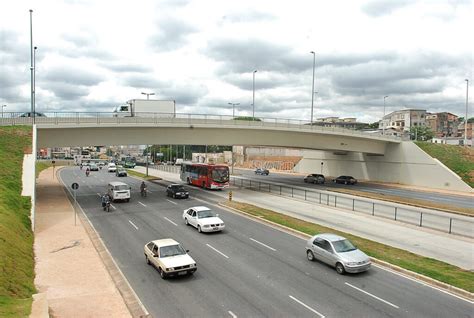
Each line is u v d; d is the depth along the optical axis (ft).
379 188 187.01
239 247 73.41
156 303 47.52
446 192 174.19
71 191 159.43
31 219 84.99
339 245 61.16
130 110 168.35
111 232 85.61
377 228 90.63
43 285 52.75
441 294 50.34
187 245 74.84
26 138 119.55
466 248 73.97
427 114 507.71
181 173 201.16
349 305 46.70
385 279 56.08
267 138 171.53
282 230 88.17
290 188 176.55
